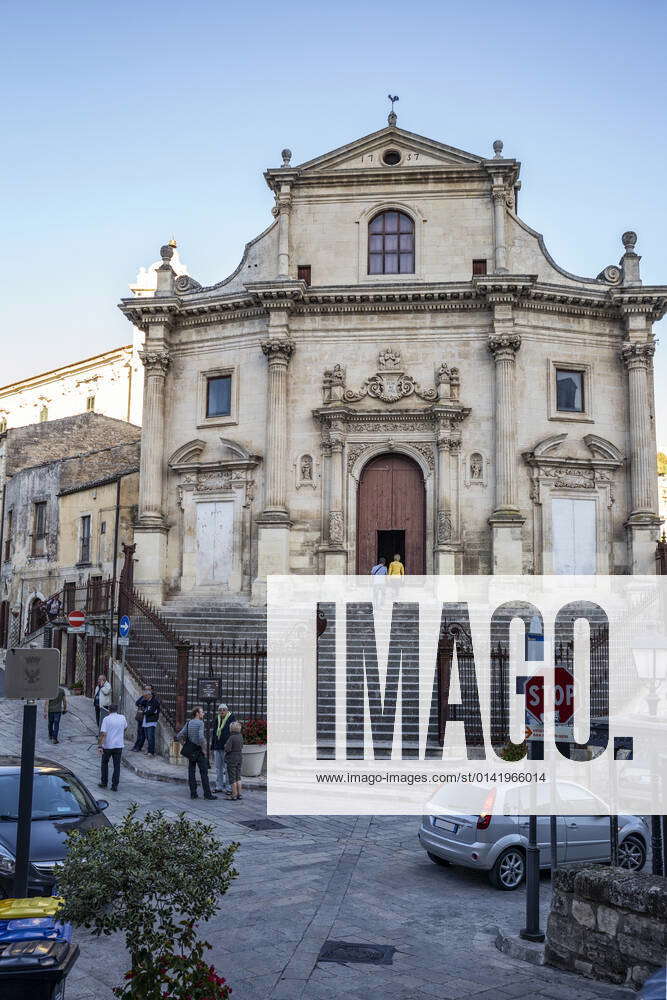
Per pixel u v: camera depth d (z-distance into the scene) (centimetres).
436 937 1050
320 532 2936
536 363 2973
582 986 891
